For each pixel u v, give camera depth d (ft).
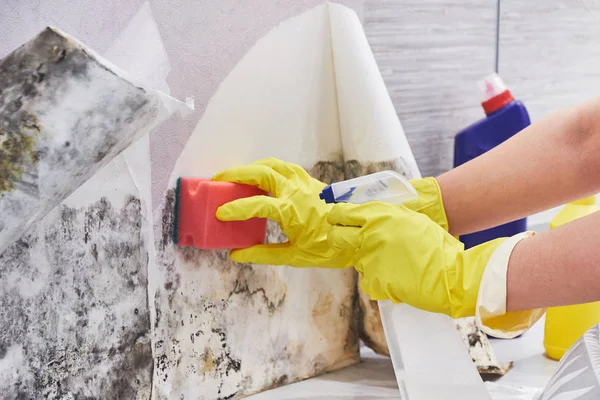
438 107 5.06
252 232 3.21
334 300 4.00
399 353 2.95
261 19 3.42
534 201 3.19
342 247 2.99
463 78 5.18
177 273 3.16
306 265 3.21
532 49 5.61
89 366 2.68
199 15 3.12
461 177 3.33
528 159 3.18
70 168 2.04
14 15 2.43
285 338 3.73
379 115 3.77
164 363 3.11
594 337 2.71
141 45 2.88
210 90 3.22
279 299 3.68
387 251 2.86
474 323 3.95
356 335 4.17
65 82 1.93
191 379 3.25
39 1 2.50
